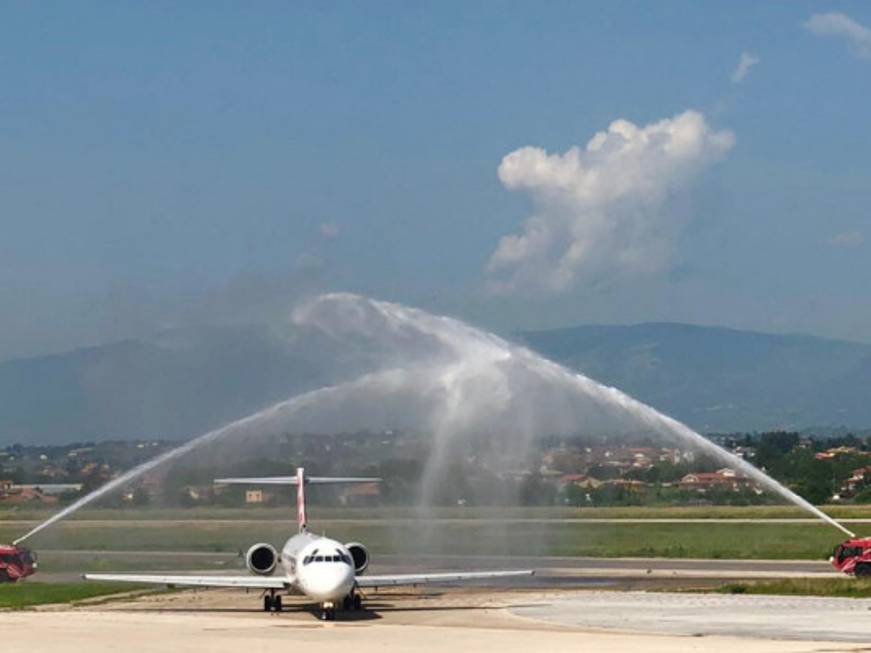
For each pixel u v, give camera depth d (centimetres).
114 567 10431
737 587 8169
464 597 7881
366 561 7338
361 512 15200
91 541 12744
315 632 6025
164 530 13638
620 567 10262
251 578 7100
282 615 6931
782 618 6569
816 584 8231
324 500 15600
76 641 5697
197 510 15050
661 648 5356
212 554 11675
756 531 13600
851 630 6041
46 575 9806
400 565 10519
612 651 5262
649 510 17050
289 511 15375
